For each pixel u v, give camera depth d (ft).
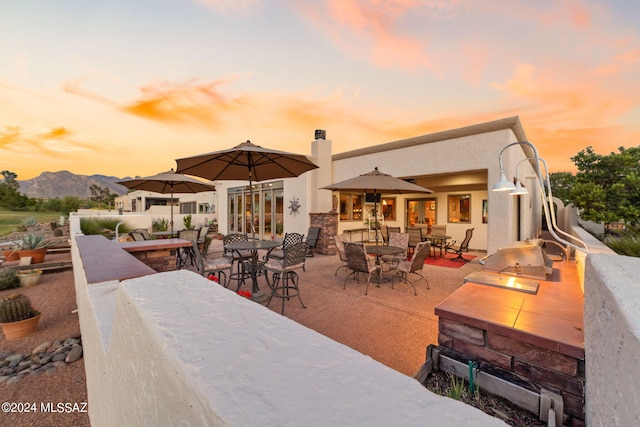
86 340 7.06
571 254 14.47
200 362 1.85
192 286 3.47
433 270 22.03
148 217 46.03
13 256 26.86
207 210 71.51
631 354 2.01
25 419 7.33
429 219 37.47
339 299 14.90
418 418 1.36
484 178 30.35
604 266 3.71
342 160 31.50
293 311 13.21
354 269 17.01
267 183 37.99
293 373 1.74
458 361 7.15
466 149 22.77
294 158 14.33
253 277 15.38
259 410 1.40
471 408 1.43
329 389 1.59
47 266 23.20
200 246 26.50
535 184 39.86
